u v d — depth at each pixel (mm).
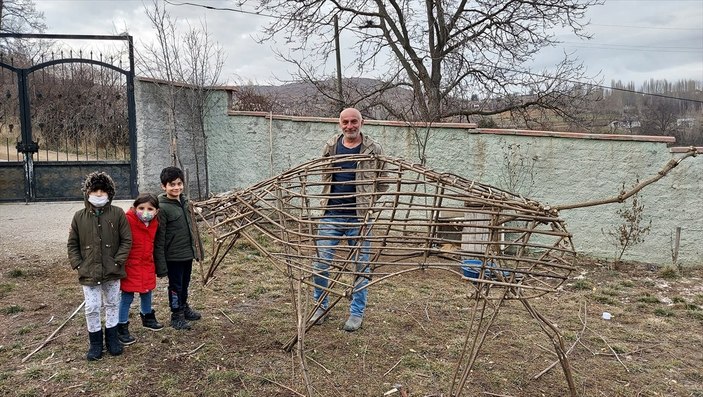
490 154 7730
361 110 12570
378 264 3094
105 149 9680
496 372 3707
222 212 3941
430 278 6172
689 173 6715
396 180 3258
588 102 12203
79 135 9422
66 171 8898
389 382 3525
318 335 4293
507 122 13609
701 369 3891
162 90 9234
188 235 4277
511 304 5305
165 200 4199
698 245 6766
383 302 5203
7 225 7477
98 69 9242
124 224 3773
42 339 4027
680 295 5773
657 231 6934
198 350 3910
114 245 3721
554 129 12445
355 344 4125
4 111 9258
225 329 4355
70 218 7926
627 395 3451
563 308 5234
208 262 6352
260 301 5113
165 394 3268
